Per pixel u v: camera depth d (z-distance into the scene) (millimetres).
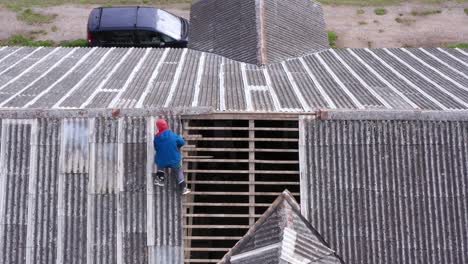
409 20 21828
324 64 15906
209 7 18344
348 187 11445
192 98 12641
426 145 11680
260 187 14039
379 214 11328
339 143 11648
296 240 9477
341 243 11141
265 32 16281
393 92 13438
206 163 14641
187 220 11617
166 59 16016
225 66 15531
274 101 12547
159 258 10906
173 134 10781
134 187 11227
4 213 11031
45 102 12219
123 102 12281
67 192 11180
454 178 11539
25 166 11266
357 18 21875
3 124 11422
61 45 20359
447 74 14914
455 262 11117
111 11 18344
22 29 20875
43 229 10977
